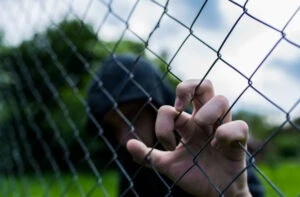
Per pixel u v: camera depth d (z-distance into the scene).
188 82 1.03
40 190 2.40
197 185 1.08
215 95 1.01
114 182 4.75
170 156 1.12
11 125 2.47
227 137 0.97
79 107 2.97
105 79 1.79
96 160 4.00
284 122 0.78
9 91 2.48
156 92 1.66
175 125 1.08
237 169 1.05
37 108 2.37
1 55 2.53
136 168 1.65
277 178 6.11
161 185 1.57
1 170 2.53
